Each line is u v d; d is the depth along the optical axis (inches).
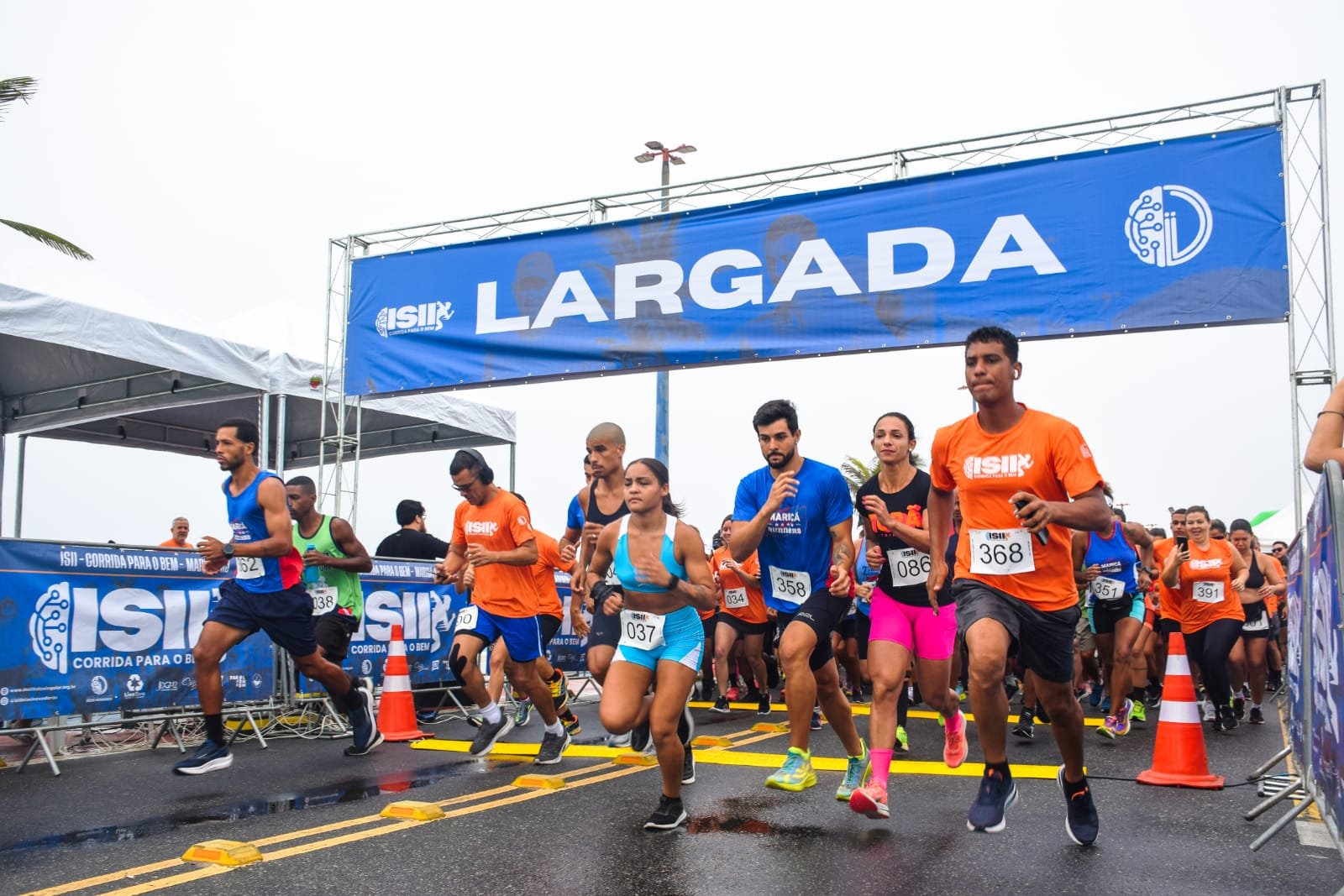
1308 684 167.2
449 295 434.6
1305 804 165.5
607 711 172.2
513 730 348.8
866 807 174.1
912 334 362.3
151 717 282.4
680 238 398.3
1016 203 355.3
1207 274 331.0
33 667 256.8
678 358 394.0
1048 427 153.4
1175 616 359.3
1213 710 387.2
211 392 480.7
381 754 283.7
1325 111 327.3
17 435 566.9
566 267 415.5
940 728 356.2
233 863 153.9
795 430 197.6
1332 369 318.0
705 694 499.2
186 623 294.0
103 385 514.3
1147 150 342.6
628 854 158.4
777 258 383.2
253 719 310.0
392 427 623.2
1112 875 146.4
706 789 217.9
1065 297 345.4
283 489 255.6
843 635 398.9
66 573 266.1
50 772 255.6
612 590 177.3
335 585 317.4
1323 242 323.6
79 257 492.7
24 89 465.7
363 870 149.5
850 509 198.4
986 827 163.6
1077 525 145.9
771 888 139.4
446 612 399.2
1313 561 157.8
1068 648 158.6
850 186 376.2
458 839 169.5
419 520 411.5
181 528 510.6
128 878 147.3
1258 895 136.6
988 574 156.9
